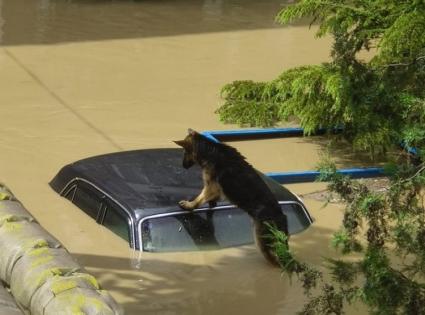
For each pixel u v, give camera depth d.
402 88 13.11
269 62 21.23
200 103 18.19
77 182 13.45
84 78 19.08
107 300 7.14
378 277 7.91
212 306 11.06
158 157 13.99
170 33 23.03
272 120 17.53
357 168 15.40
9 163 14.69
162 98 18.28
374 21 16.19
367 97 15.13
